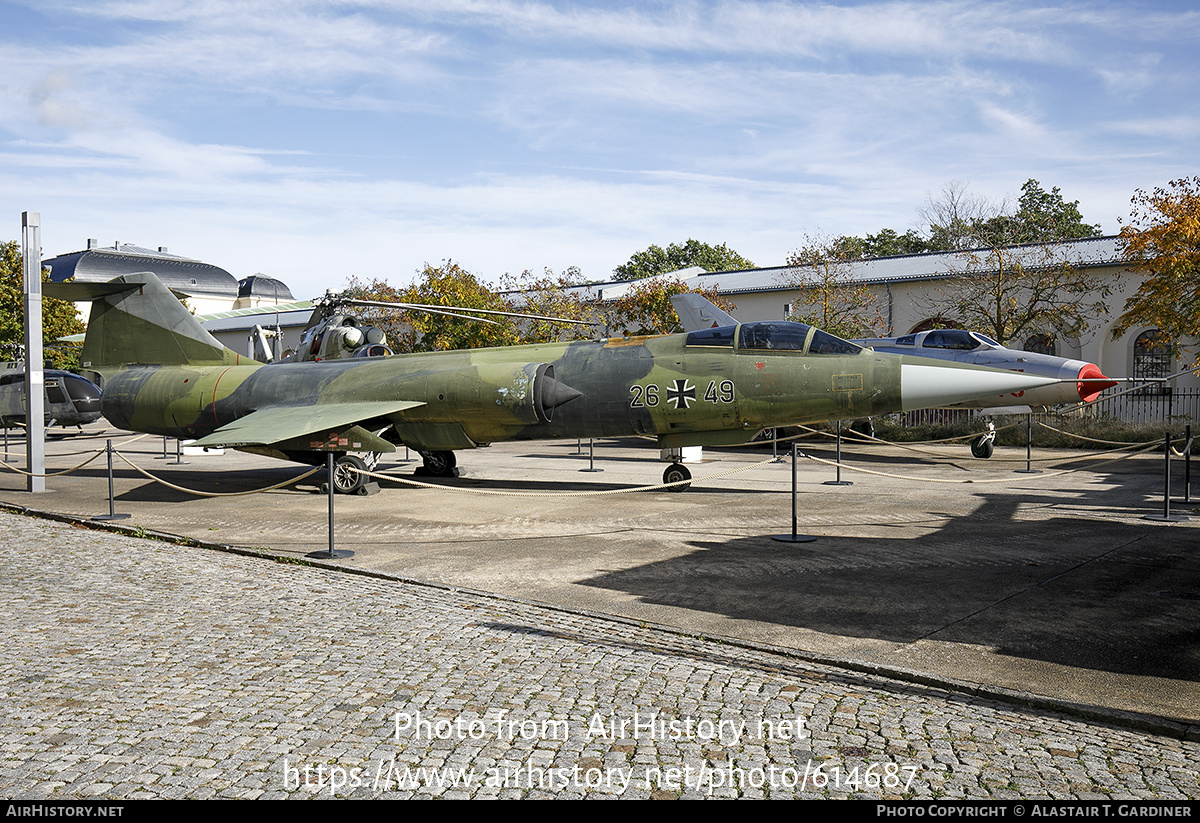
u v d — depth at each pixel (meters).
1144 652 6.02
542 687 5.41
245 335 59.75
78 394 28.38
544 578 8.50
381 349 18.17
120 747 4.50
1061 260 30.80
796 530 10.70
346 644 6.33
